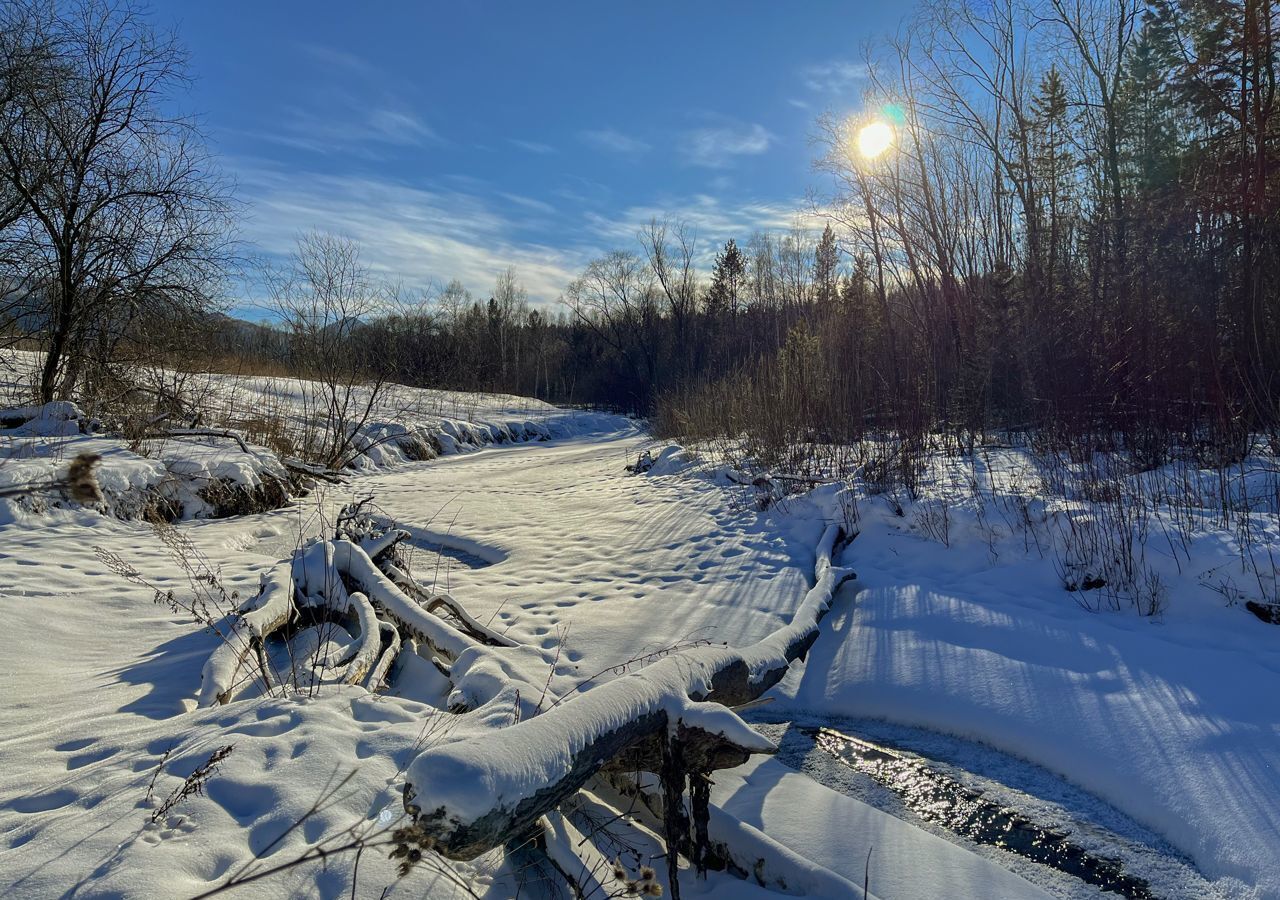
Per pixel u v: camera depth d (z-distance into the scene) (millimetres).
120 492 8531
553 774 2436
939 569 6574
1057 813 3521
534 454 20750
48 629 5137
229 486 9727
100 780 3059
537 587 6918
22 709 4012
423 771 2250
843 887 2783
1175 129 15039
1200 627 4883
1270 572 4922
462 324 54281
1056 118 16734
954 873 2988
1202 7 12539
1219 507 6238
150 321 11914
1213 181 11500
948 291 16312
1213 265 10688
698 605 6172
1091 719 4070
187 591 6230
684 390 19562
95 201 10836
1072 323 11492
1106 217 14703
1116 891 2969
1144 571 5449
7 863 2422
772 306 38875
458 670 4230
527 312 58906
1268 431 7848
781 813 3418
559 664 5055
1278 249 10359
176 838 2592
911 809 3566
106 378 11492
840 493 8422
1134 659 4559
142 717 3891
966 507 7172
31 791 3045
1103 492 6855
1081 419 9461
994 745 4164
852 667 5016
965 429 11266
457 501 11742
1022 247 17250
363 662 4438
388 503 11555
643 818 3379
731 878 3020
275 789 2859
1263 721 3791
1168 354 9617
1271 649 4484
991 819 3479
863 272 17359
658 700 2924
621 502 10789
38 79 10305
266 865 2451
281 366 20609
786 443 11320
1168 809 3381
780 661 4125
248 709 3650
